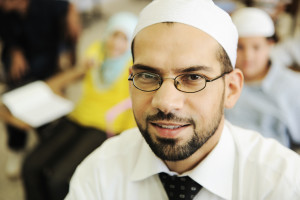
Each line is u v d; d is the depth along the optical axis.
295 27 2.51
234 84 0.63
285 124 1.40
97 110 1.84
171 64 0.52
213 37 0.55
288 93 1.39
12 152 2.13
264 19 1.39
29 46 2.16
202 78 0.53
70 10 2.19
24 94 1.84
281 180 0.62
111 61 1.89
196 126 0.55
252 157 0.67
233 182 0.67
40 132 1.78
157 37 0.53
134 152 0.75
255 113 1.44
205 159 0.65
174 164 0.65
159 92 0.53
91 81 1.94
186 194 0.66
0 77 2.94
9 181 2.09
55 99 1.83
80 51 3.61
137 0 5.47
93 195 0.75
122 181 0.74
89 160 0.79
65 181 1.51
